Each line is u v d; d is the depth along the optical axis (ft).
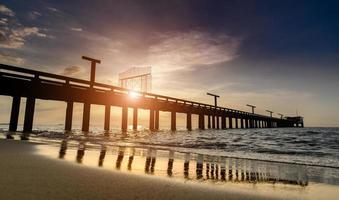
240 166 20.97
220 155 29.14
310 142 56.95
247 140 61.05
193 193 10.69
